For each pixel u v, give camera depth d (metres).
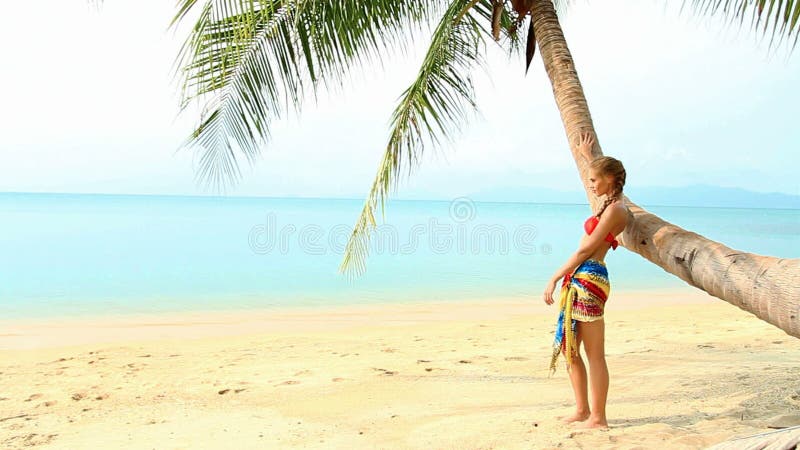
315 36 5.64
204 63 5.39
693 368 6.14
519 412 4.64
